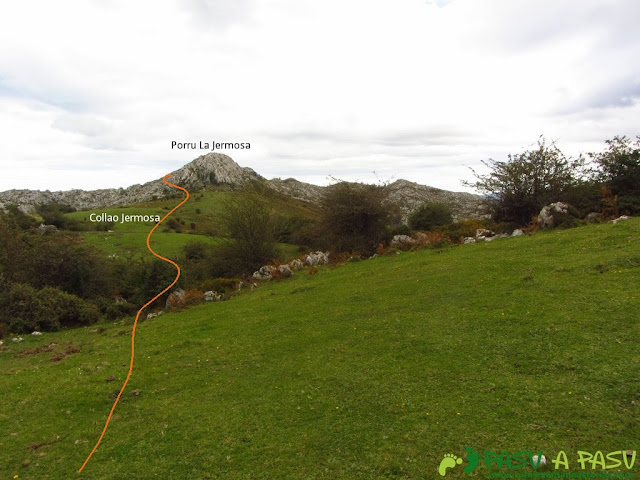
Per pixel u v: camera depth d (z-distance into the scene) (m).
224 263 33.59
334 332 14.72
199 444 8.88
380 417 9.05
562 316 12.10
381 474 7.31
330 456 7.98
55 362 15.59
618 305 12.00
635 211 23.02
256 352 14.00
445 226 33.75
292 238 47.19
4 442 9.57
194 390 11.70
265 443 8.66
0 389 12.73
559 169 26.03
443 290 16.64
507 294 14.67
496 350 11.12
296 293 21.89
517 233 24.86
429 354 11.65
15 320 21.27
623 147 24.14
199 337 16.55
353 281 22.05
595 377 9.09
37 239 35.62
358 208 31.45
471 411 8.73
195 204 110.12
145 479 7.93
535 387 9.18
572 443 7.36
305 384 11.14
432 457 7.55
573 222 23.23
